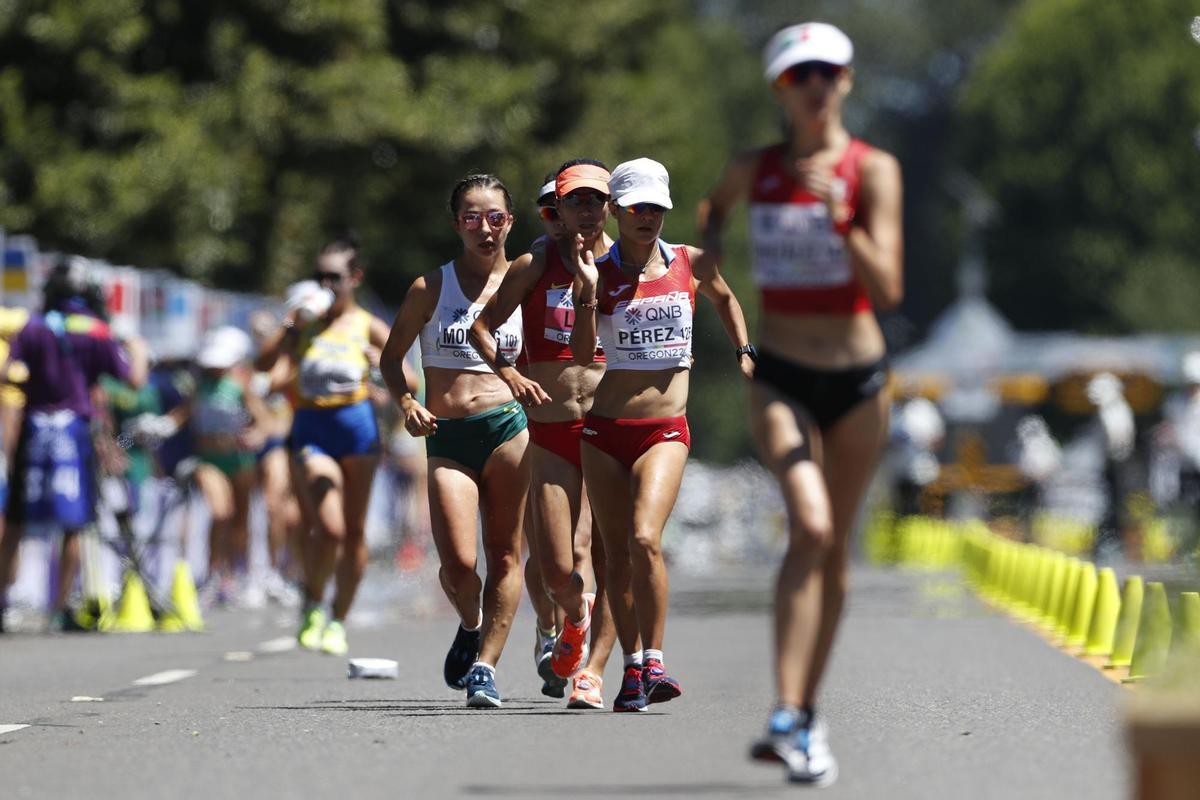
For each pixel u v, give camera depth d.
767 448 24.81
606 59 134.62
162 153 104.69
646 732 30.58
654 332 32.38
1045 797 23.91
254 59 109.88
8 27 104.88
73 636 54.97
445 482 34.75
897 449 129.88
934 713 33.53
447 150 118.69
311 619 48.06
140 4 108.69
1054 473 144.62
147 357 57.50
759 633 55.53
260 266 113.06
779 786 24.84
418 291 34.94
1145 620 39.03
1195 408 100.56
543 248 33.69
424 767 26.89
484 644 34.88
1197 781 17.81
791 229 24.78
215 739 30.41
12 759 28.38
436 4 123.19
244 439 67.06
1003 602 70.25
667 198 31.94
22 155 105.19
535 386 32.50
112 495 63.50
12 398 57.81
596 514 33.12
